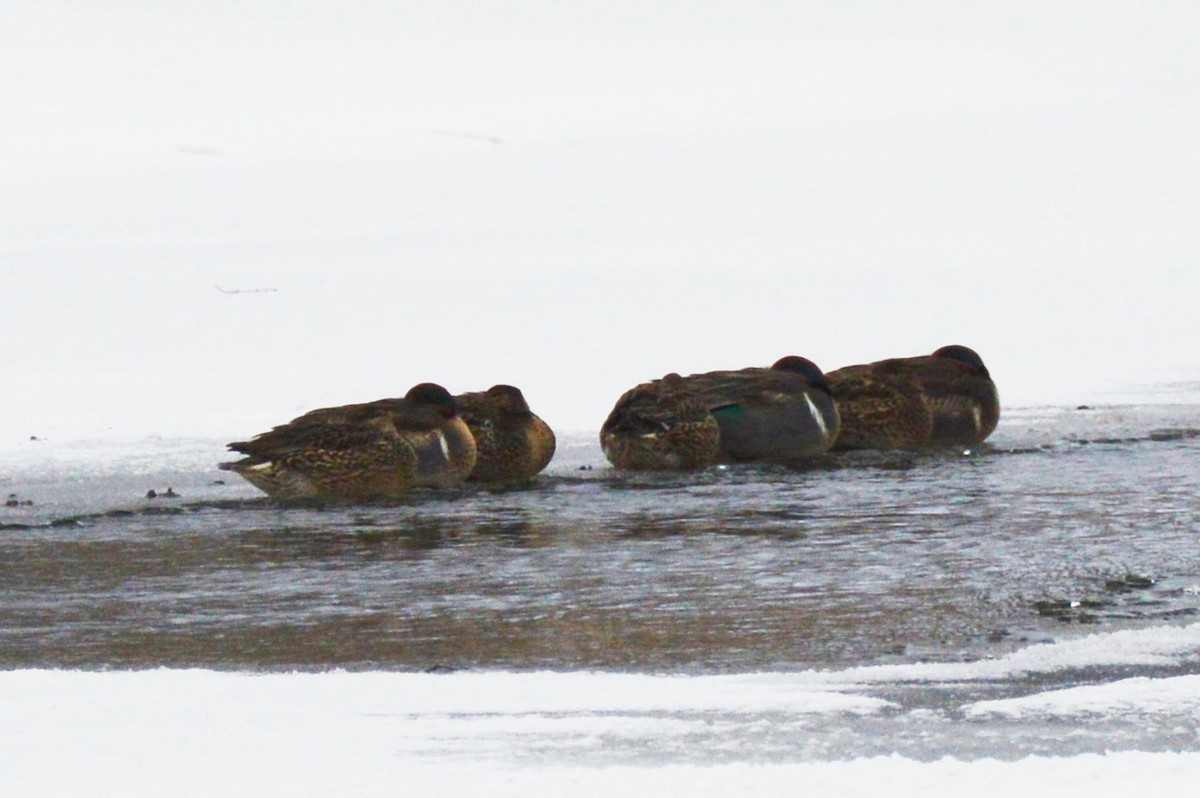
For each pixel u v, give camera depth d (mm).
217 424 77250
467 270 134250
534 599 41625
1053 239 151000
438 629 38344
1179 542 48156
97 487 62281
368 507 57219
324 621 39500
